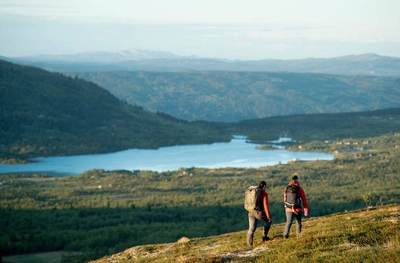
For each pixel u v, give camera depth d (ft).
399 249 72.43
